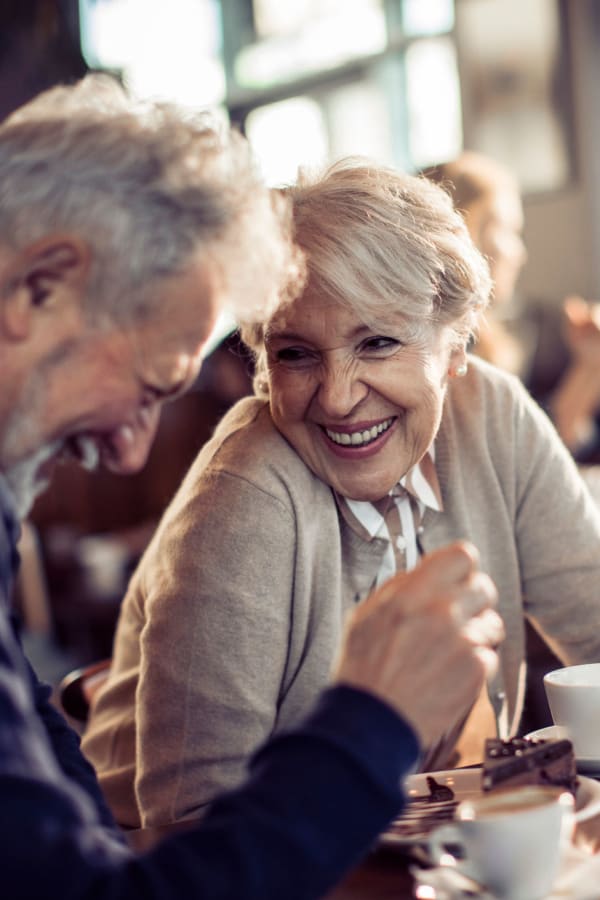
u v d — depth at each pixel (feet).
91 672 5.69
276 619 4.41
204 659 4.26
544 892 2.76
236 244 2.84
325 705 2.51
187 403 17.67
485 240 10.00
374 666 2.60
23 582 12.43
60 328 2.67
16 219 2.64
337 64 22.08
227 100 23.76
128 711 5.02
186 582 4.34
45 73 19.80
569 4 19.70
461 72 20.77
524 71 20.21
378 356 4.35
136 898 2.22
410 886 2.90
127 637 5.11
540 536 5.31
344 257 4.19
